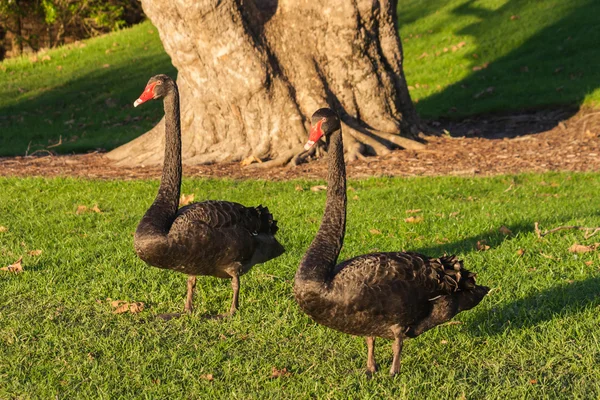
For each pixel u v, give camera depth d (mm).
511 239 7980
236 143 13227
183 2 12172
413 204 9859
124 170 12805
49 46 29625
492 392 4660
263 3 13344
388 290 4434
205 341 5555
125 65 24906
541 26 23266
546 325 5633
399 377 4871
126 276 6996
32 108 21484
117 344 5492
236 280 5992
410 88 21281
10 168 13227
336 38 13234
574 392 4617
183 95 13828
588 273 6812
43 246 8031
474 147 13773
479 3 26156
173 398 4738
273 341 5570
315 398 4746
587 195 10164
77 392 4809
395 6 13734
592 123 15891
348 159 12797
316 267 4504
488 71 21281
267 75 12742
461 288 4715
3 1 26609
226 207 5750
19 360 5246
